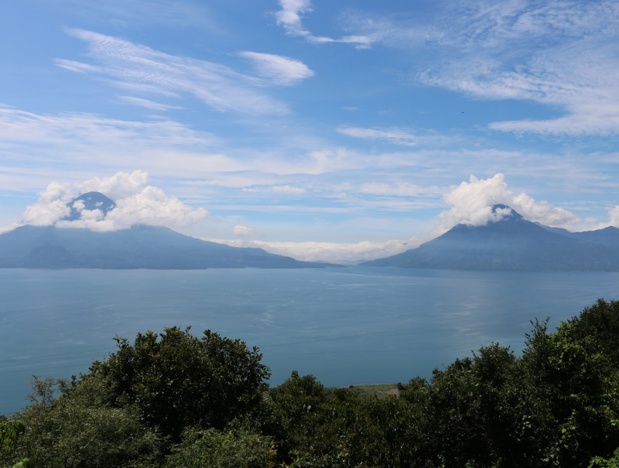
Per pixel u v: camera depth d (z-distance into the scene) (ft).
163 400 60.39
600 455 56.90
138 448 48.98
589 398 58.59
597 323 104.99
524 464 56.59
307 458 55.06
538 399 59.31
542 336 65.05
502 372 65.62
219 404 63.05
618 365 89.30
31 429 45.29
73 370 429.79
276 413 67.77
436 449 60.59
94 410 49.62
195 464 43.32
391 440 62.64
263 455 46.06
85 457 44.55
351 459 59.41
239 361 71.10
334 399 79.46
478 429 59.93
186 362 63.57
